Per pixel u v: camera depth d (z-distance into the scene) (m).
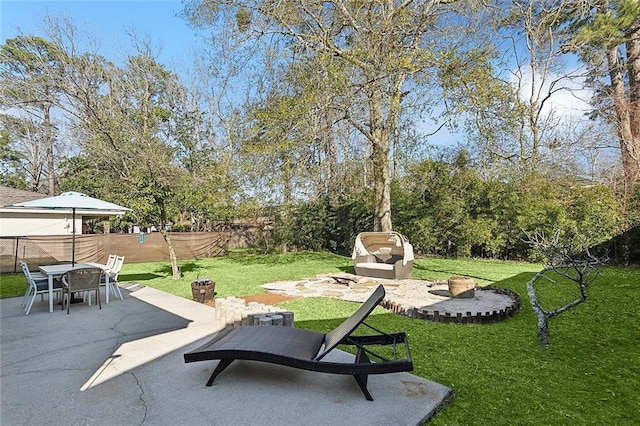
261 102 10.95
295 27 10.84
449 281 7.30
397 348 4.16
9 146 26.08
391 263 10.56
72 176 21.61
